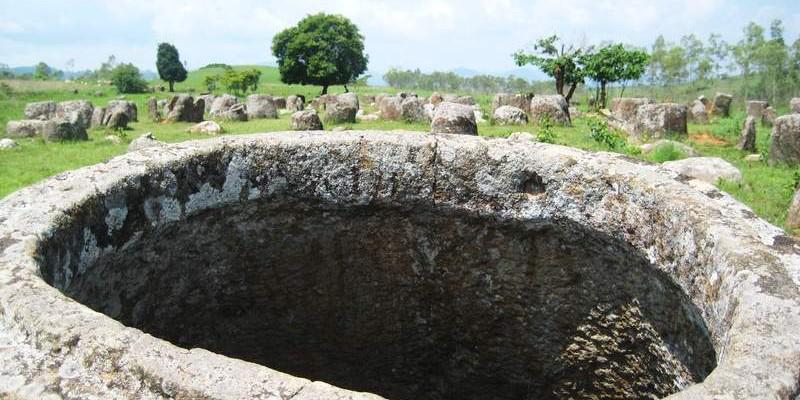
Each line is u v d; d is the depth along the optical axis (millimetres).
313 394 1160
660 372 2416
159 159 2443
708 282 1790
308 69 43312
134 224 2312
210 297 2912
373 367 3406
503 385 3199
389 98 17234
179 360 1234
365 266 3084
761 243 1712
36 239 1717
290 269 3049
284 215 2873
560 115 15766
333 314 3232
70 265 1931
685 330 2127
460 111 11492
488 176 2691
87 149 11477
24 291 1429
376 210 2881
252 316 3127
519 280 2852
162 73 51469
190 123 17281
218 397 1155
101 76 64250
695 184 2203
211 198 2633
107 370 1235
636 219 2262
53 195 2021
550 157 2568
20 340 1328
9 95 30984
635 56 23094
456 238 2885
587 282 2648
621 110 18344
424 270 3031
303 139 2791
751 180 8211
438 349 3262
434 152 2754
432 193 2783
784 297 1438
